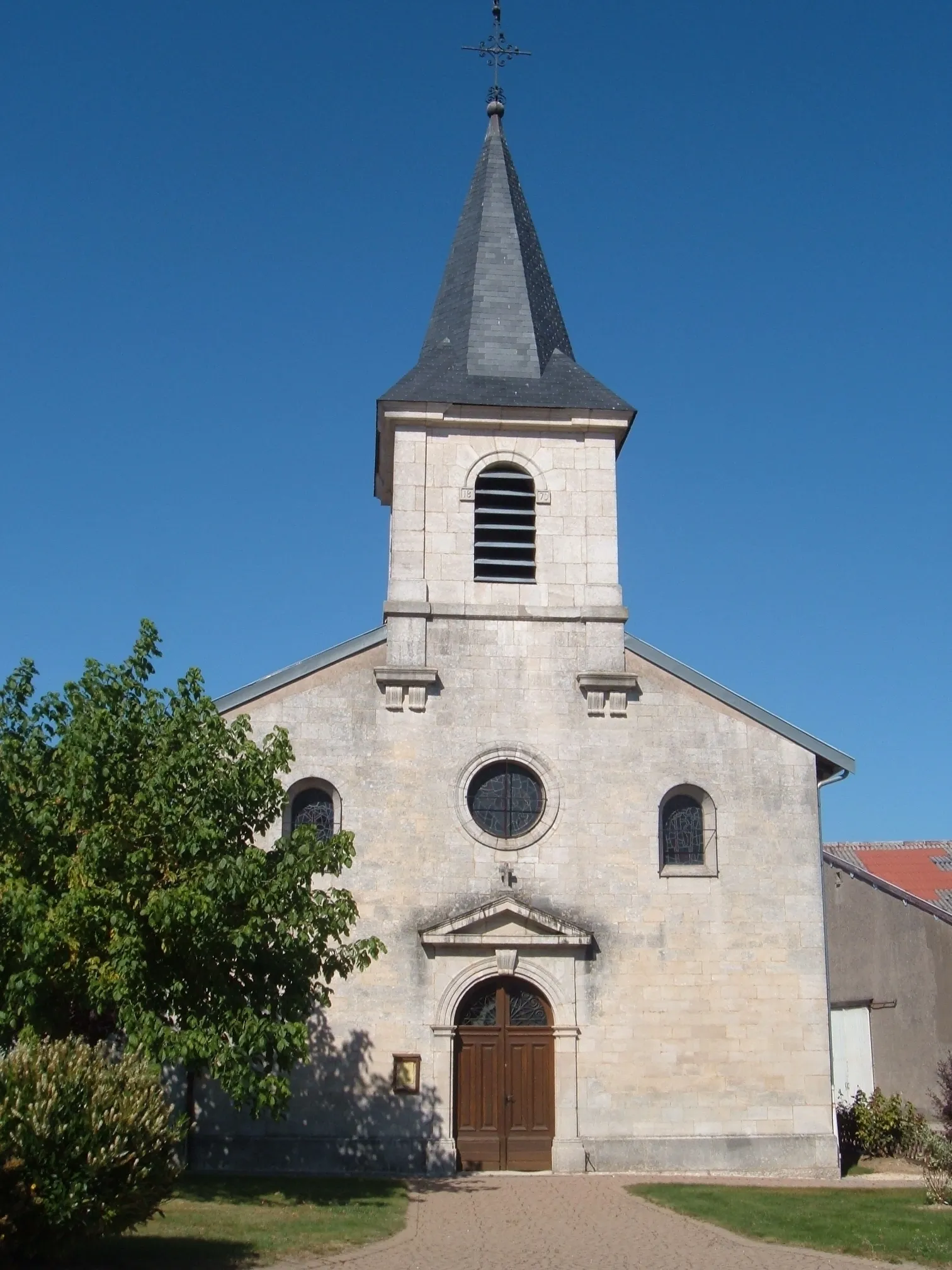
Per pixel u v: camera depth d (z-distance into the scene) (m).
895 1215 15.95
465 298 25.05
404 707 21.72
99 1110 12.21
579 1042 20.61
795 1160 20.44
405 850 21.12
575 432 23.52
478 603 22.42
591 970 20.92
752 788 21.91
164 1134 12.91
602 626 22.48
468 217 26.34
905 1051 26.53
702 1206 16.64
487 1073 20.59
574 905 21.17
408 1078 20.22
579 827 21.52
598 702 22.05
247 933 15.97
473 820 21.34
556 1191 18.28
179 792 16.69
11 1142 11.58
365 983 20.52
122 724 16.98
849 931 28.70
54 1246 11.87
